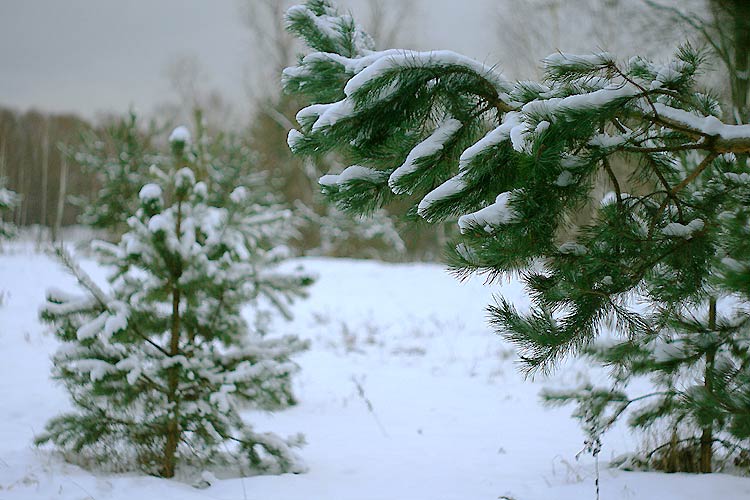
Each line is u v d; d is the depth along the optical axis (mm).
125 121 15250
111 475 5289
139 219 5855
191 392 5590
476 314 15375
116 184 13562
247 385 5645
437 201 3098
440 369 11047
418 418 8266
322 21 3861
